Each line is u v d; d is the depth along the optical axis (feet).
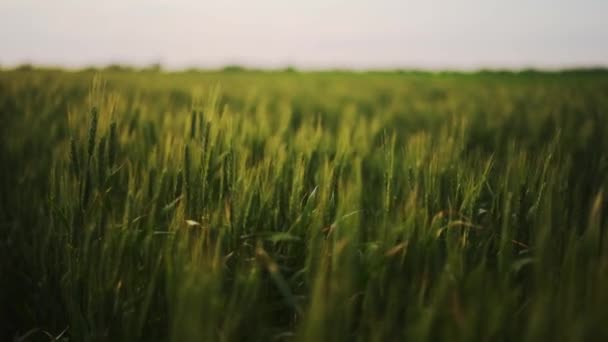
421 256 3.71
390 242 3.71
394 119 12.06
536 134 8.84
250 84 21.65
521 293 3.60
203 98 4.52
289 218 4.17
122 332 3.64
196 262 3.39
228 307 3.30
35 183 5.70
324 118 12.33
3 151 6.38
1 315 4.27
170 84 17.54
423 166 4.66
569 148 7.12
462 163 4.72
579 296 2.92
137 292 3.71
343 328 2.96
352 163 5.31
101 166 4.15
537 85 24.43
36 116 7.80
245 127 5.62
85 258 3.84
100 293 3.66
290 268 3.85
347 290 2.99
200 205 4.20
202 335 2.78
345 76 39.55
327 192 4.15
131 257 3.84
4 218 5.16
